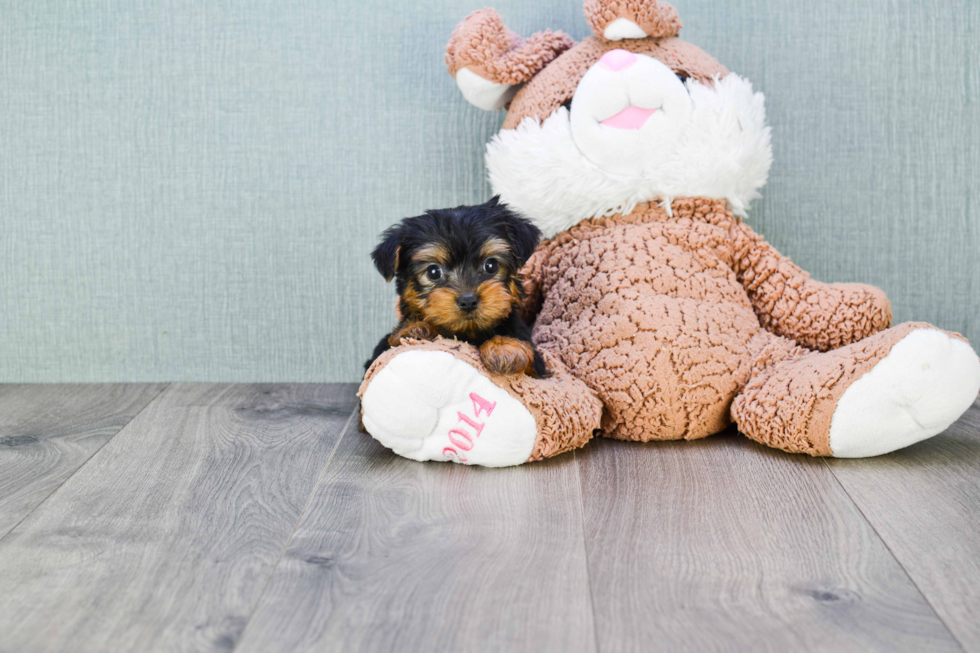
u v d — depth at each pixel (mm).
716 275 1000
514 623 690
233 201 1156
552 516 814
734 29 1124
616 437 971
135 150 1152
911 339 880
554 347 995
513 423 886
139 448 959
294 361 1179
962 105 1128
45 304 1176
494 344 883
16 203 1163
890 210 1144
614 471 895
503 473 895
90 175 1156
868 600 708
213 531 797
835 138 1136
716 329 961
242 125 1147
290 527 802
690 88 987
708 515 813
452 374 876
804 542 772
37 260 1170
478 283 899
